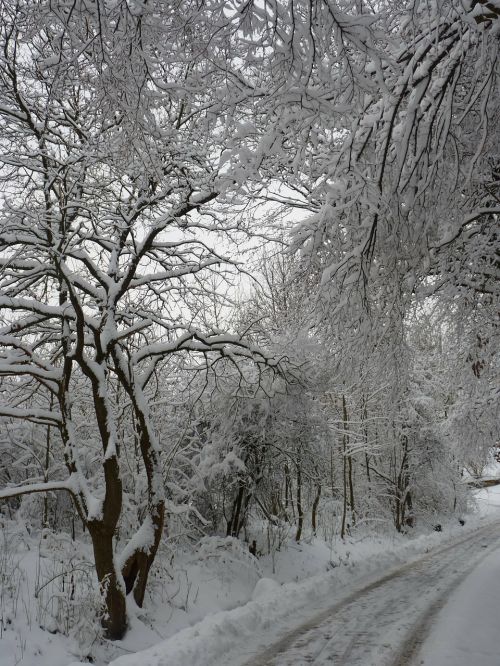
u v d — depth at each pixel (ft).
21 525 40.27
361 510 81.15
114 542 40.40
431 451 84.94
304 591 35.68
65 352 30.81
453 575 42.37
